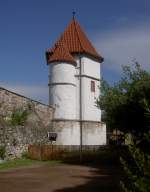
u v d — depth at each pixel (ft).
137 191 18.31
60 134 134.41
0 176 73.46
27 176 73.51
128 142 22.36
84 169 87.25
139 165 18.19
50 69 140.05
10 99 111.75
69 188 58.85
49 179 69.10
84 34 153.17
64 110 136.36
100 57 150.71
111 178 70.33
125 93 78.95
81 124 137.90
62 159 115.75
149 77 74.54
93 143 139.95
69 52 142.82
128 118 76.48
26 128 114.73
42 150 114.21
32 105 122.21
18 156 108.06
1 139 99.45
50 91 139.33
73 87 140.05
